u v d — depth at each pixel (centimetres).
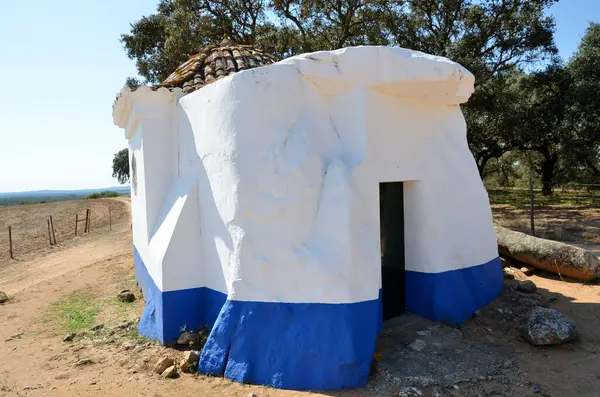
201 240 584
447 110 643
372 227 521
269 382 460
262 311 487
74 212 3353
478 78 1930
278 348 469
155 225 645
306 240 495
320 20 2052
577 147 2291
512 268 848
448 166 630
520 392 432
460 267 627
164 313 566
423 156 600
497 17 2102
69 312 750
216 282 555
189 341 553
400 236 614
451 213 624
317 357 454
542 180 2673
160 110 651
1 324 707
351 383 447
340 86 546
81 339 621
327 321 462
